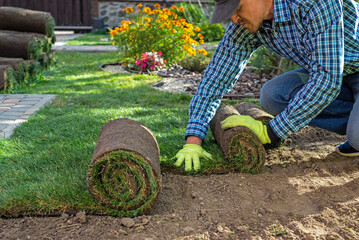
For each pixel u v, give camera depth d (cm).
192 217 225
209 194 251
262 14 227
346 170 291
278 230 211
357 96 260
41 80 640
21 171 275
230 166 279
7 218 226
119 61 861
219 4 220
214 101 291
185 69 768
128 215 223
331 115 288
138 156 218
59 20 1678
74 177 256
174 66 788
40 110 440
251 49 282
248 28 237
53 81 641
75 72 730
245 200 244
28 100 492
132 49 787
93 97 514
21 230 212
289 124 251
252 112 322
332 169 292
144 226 214
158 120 402
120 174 222
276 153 320
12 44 659
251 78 645
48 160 296
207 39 1357
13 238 205
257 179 271
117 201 223
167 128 376
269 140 266
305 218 223
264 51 641
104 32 1638
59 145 325
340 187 263
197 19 1412
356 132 247
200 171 276
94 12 1678
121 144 222
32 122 394
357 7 244
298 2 223
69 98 506
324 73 228
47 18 771
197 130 285
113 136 240
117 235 206
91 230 211
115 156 218
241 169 278
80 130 368
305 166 296
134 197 223
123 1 1652
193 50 802
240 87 584
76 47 1135
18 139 343
